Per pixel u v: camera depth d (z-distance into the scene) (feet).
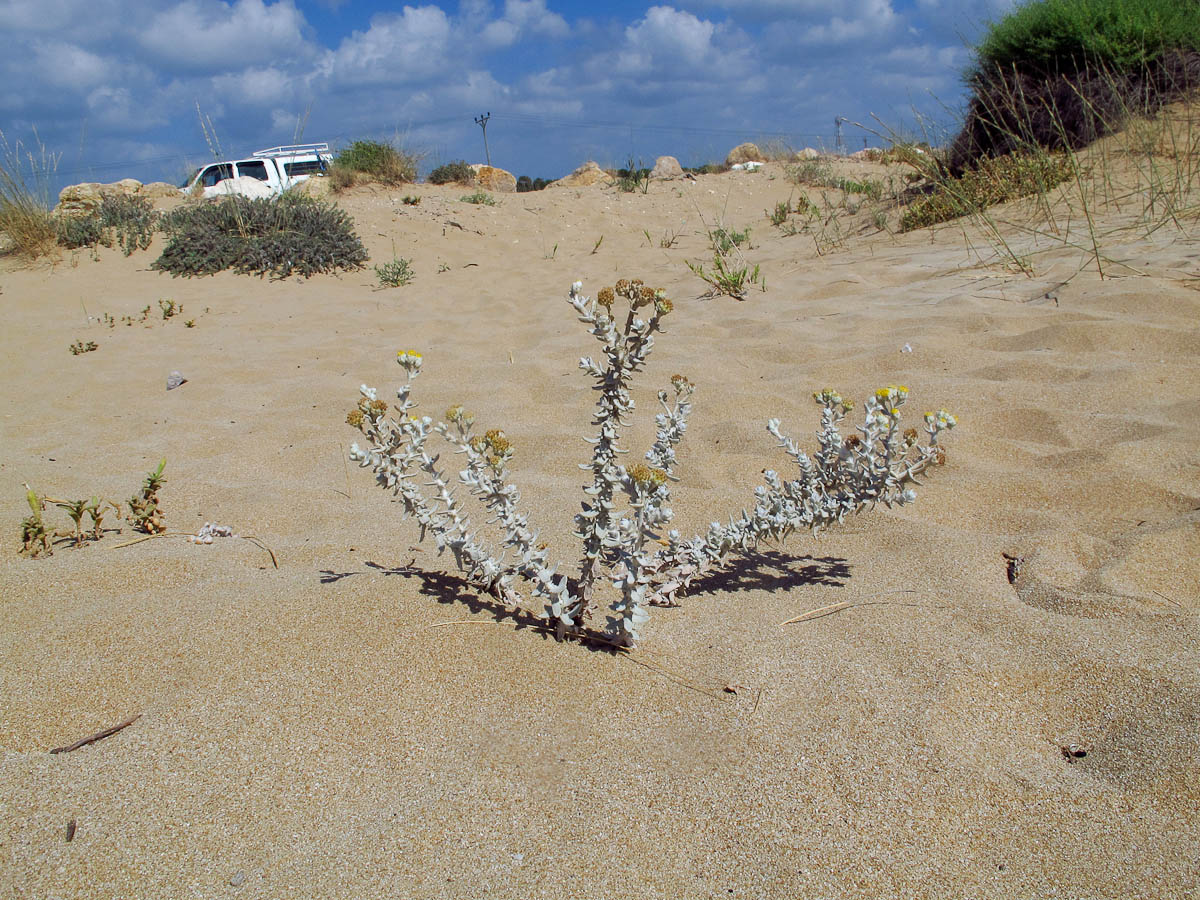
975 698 5.82
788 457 11.14
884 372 13.76
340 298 28.30
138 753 5.34
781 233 34.55
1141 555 7.65
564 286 27.50
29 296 28.37
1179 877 4.37
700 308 20.57
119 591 7.76
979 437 10.84
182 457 13.03
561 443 12.35
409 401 7.08
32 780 5.10
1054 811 4.87
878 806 4.94
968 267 19.90
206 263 31.50
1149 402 11.23
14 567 8.20
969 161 30.81
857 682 6.06
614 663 6.42
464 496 10.71
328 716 5.75
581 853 4.67
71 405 17.20
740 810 4.94
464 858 4.64
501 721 5.76
